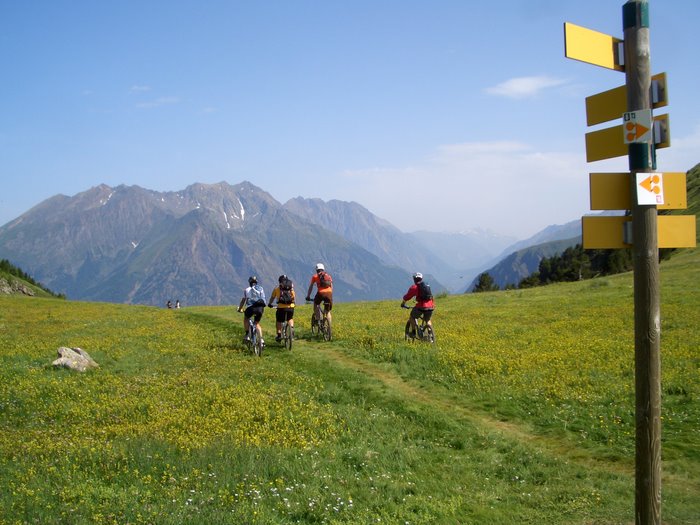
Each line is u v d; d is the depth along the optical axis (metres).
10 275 106.00
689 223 5.73
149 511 7.20
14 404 14.37
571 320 28.39
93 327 30.47
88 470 8.98
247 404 13.65
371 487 8.99
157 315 36.91
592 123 6.21
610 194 5.73
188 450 9.91
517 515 8.28
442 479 9.70
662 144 5.54
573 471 10.14
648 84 5.61
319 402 14.28
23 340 25.28
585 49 5.50
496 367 17.20
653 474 5.55
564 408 13.51
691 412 12.83
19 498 7.51
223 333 26.25
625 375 16.16
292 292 21.12
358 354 19.67
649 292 5.52
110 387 16.00
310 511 7.79
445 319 31.09
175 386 15.84
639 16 5.61
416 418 13.10
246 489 8.30
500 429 12.65
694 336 21.53
